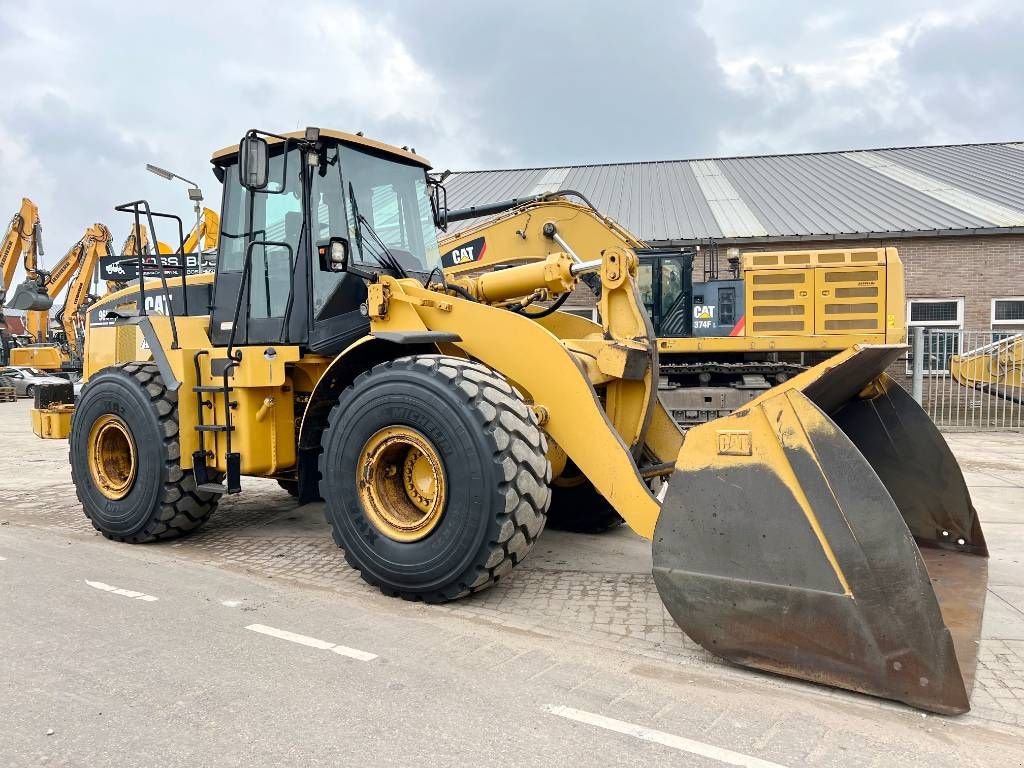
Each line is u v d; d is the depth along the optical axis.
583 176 22.91
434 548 3.93
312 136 4.73
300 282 4.88
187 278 6.18
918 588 2.82
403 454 4.27
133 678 3.15
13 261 25.72
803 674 3.05
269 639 3.58
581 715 2.83
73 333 24.97
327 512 4.35
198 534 5.77
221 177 5.51
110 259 20.66
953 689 2.79
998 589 4.33
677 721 2.79
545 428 4.18
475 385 3.88
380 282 4.62
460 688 3.06
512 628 3.73
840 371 3.75
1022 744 2.64
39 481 8.32
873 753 2.57
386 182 5.28
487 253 9.12
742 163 23.81
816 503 3.00
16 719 2.80
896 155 23.31
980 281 15.95
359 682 3.11
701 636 3.29
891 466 4.53
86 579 4.56
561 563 4.89
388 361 4.29
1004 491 7.33
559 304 5.39
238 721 2.79
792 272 9.52
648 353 4.62
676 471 3.33
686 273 10.49
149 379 5.29
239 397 4.93
